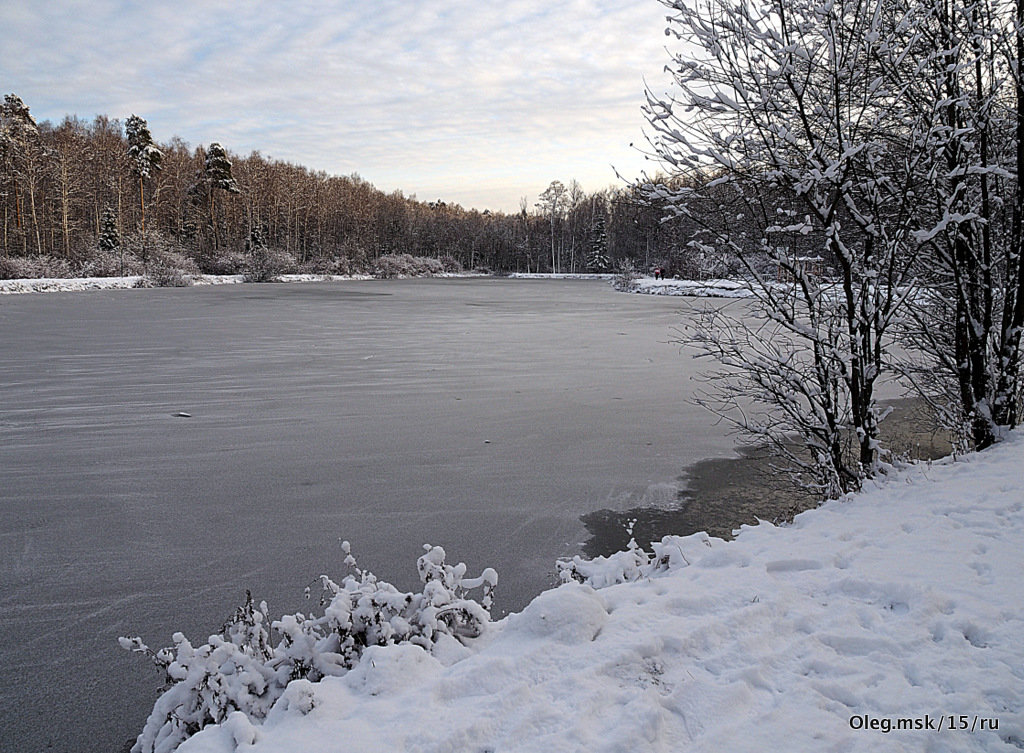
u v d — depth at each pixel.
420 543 5.81
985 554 3.55
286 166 82.88
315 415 10.20
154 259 48.88
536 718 2.25
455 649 2.86
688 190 5.12
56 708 3.62
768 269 5.30
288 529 6.09
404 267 77.19
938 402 7.66
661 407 10.78
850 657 2.62
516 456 8.24
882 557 3.59
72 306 28.86
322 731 2.22
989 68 5.77
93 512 6.47
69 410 10.39
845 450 5.75
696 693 2.37
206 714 2.56
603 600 3.18
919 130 5.23
